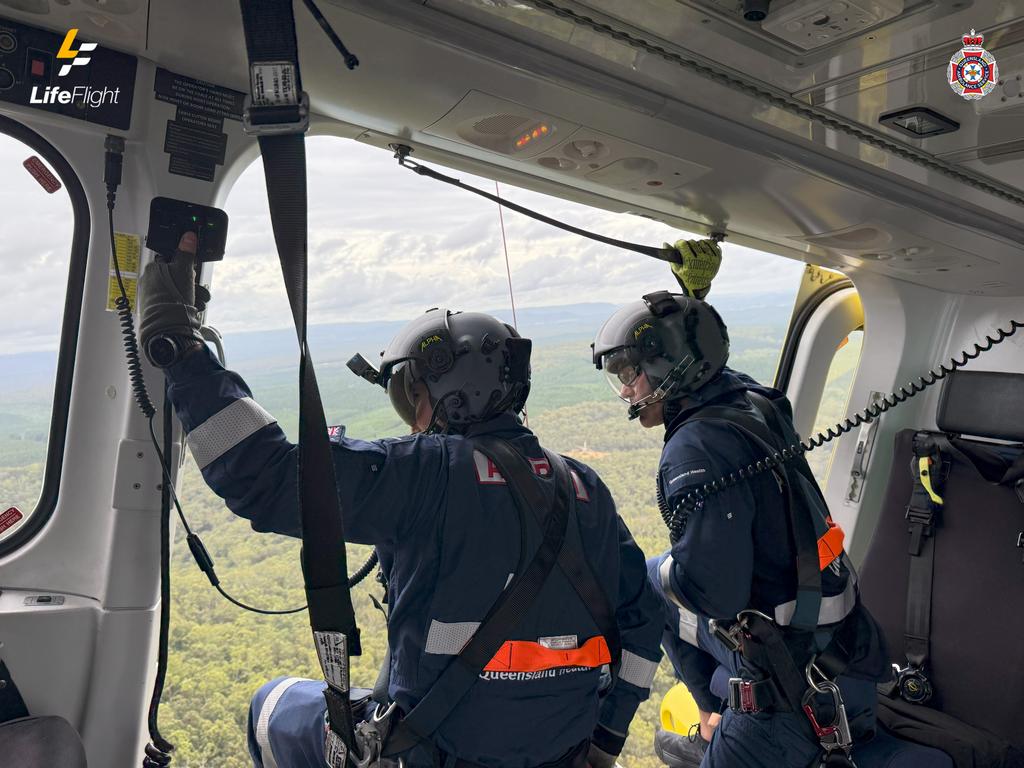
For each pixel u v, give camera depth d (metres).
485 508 1.64
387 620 1.70
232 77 1.85
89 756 2.01
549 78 1.80
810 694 2.25
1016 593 3.13
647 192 2.71
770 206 2.81
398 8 1.55
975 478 3.35
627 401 2.53
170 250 1.86
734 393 2.50
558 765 1.67
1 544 2.06
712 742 2.49
